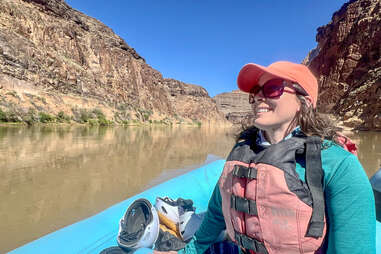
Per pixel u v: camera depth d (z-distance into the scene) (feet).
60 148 33.14
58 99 107.86
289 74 3.05
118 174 20.40
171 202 7.37
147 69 270.67
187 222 6.52
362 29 131.54
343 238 2.57
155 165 25.30
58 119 93.66
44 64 115.44
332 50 153.28
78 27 175.01
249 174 3.06
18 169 20.59
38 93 98.53
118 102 168.04
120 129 100.53
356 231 2.50
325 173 2.69
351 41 136.67
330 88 142.61
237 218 3.28
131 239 5.71
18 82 92.73
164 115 241.14
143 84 236.84
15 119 73.97
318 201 2.61
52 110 96.84
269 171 2.86
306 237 2.66
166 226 6.85
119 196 14.88
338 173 2.60
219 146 49.55
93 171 21.07
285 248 2.81
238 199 3.18
